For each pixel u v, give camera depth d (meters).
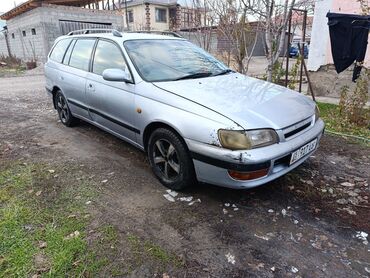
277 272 2.13
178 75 3.50
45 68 5.41
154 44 3.90
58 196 3.06
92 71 4.13
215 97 2.95
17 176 3.47
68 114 5.06
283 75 7.64
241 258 2.26
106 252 2.30
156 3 29.28
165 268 2.16
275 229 2.57
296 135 2.86
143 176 3.47
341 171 3.60
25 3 15.53
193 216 2.74
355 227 2.60
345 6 6.96
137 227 2.59
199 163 2.74
